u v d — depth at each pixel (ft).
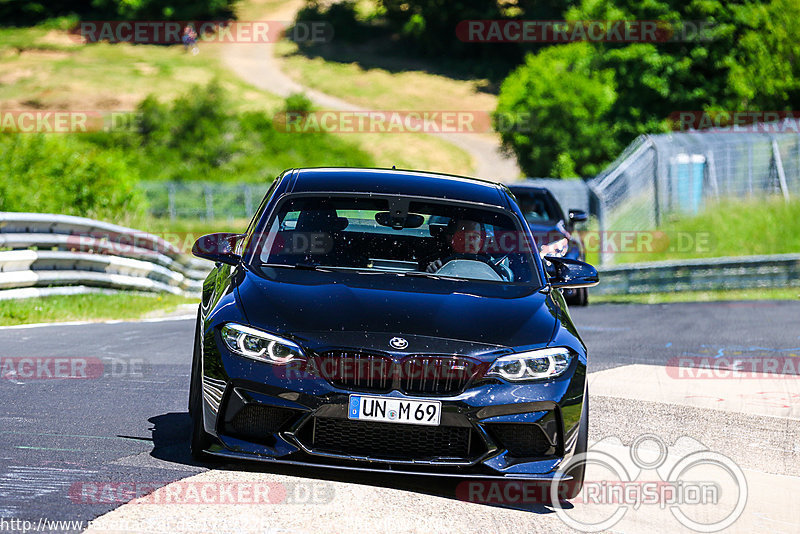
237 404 55.98
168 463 58.08
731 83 438.81
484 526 51.44
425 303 60.54
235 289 61.67
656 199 318.65
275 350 55.88
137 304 159.74
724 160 325.21
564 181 316.60
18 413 69.26
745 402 91.09
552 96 460.14
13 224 135.33
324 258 66.80
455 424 55.42
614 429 77.30
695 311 188.55
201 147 638.94
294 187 73.46
